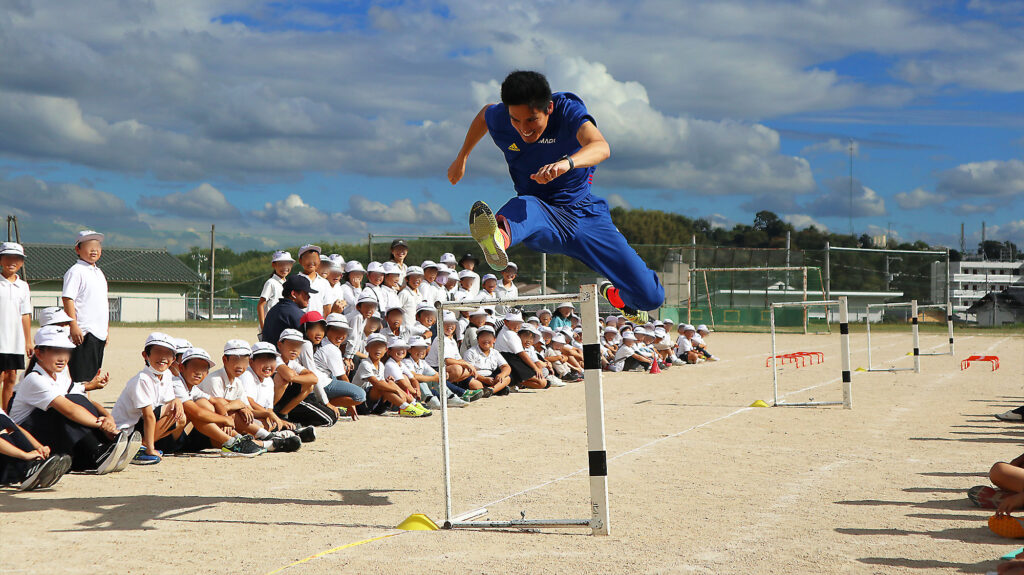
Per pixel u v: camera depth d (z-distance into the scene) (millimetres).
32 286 46875
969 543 4520
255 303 50594
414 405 10625
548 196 5324
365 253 34625
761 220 71125
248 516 5305
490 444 8336
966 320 50250
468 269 16047
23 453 6125
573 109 5055
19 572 4035
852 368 18375
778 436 8688
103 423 6859
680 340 20688
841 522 5031
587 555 4328
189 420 7785
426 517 5086
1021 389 13258
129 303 48781
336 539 4711
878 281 43875
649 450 7844
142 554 4375
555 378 14844
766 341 31312
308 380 9250
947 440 8273
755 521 5074
